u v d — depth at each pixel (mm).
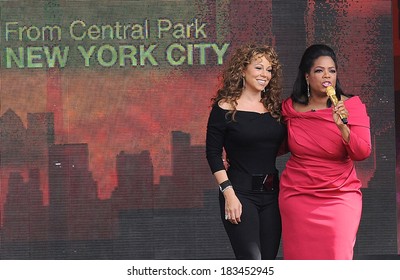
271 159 8367
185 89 11570
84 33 11516
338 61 11617
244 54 8352
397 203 11703
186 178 11594
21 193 11508
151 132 11570
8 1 11445
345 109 8062
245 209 8242
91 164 11547
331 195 8312
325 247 8312
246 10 11555
